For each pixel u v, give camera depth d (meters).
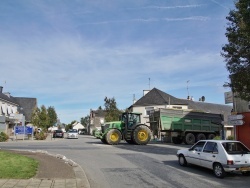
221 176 11.30
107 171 12.28
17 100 71.25
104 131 28.88
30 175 10.15
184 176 11.52
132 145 26.73
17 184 8.91
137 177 11.09
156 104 50.03
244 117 19.19
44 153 17.62
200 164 12.66
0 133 35.34
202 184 10.13
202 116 32.25
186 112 31.39
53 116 85.44
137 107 51.50
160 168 13.25
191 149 13.54
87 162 14.77
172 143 31.23
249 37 13.65
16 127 40.47
